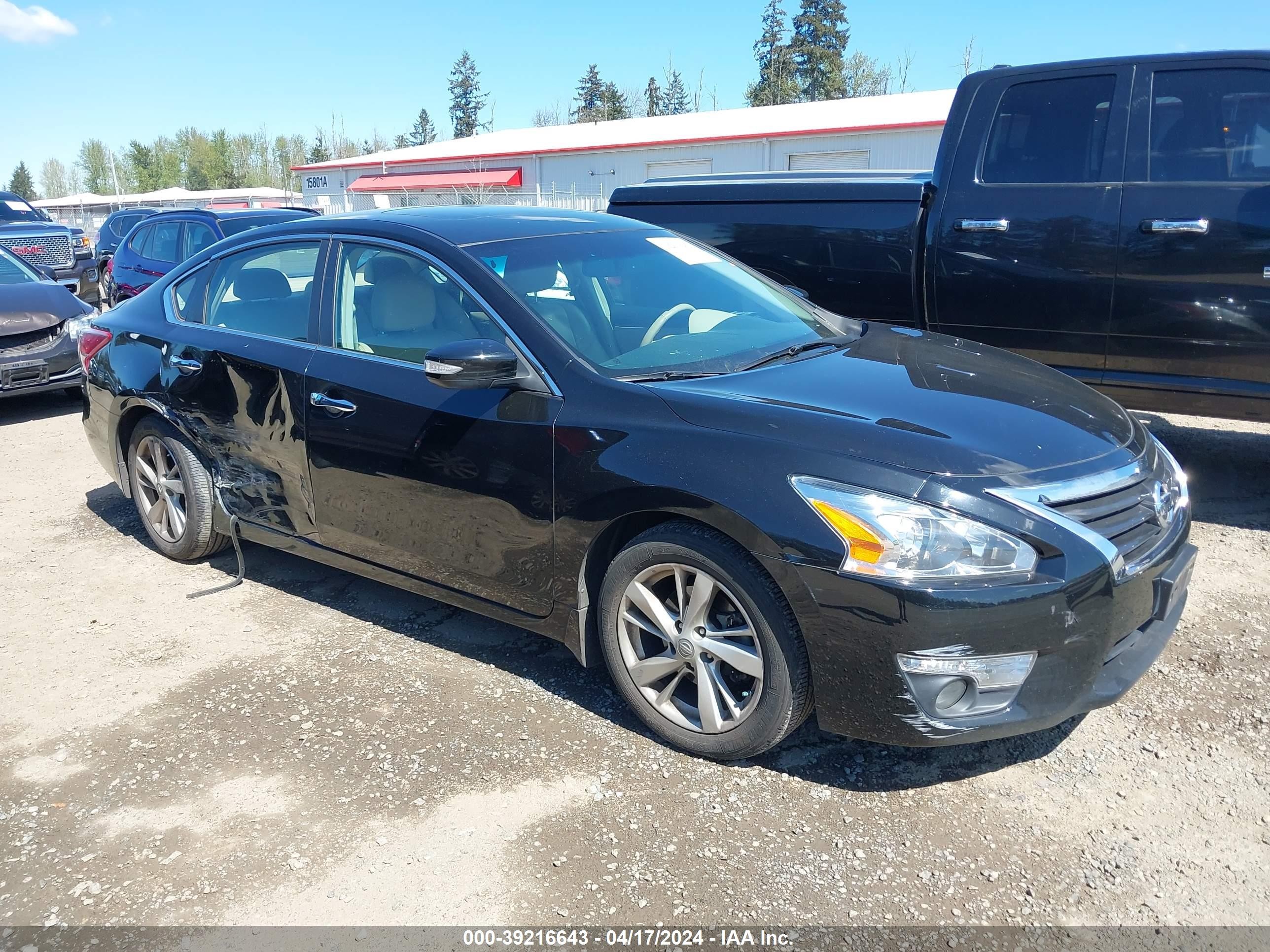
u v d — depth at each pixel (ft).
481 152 118.42
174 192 223.10
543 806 9.11
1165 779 9.27
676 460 9.19
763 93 229.25
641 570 9.73
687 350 11.19
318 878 8.23
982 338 17.33
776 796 9.17
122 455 15.90
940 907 7.72
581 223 13.34
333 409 11.97
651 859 8.35
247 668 11.94
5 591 14.53
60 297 26.89
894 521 8.22
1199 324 15.20
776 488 8.66
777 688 8.97
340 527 12.41
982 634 8.14
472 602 11.34
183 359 14.15
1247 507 16.66
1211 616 12.59
